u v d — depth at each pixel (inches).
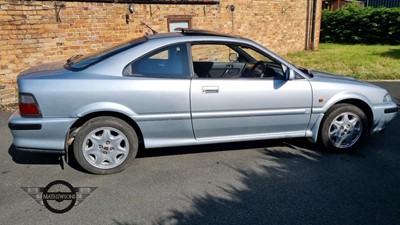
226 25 379.6
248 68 158.1
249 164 141.4
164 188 121.8
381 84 297.6
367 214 105.2
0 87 228.7
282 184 124.2
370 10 661.3
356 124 152.3
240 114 138.7
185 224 100.7
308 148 158.4
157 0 296.7
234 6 382.3
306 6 497.0
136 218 103.7
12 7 220.8
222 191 119.6
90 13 258.5
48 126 121.5
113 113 128.6
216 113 135.9
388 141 166.1
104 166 131.5
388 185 123.0
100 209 108.6
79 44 257.8
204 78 134.7
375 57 447.2
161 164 141.6
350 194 116.9
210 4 350.3
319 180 127.1
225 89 134.5
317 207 109.0
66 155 127.0
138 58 129.6
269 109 141.3
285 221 101.7
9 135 175.3
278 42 469.1
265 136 146.9
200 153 152.6
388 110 156.5
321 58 444.5
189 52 135.5
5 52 225.1
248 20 410.3
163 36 139.3
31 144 123.2
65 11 245.0
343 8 729.6
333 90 146.6
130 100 126.3
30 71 132.2
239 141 150.9
